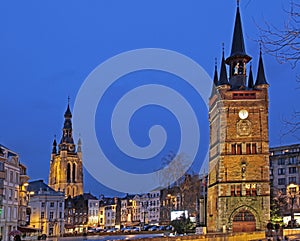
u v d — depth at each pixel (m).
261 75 96.12
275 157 158.50
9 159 98.31
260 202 91.00
